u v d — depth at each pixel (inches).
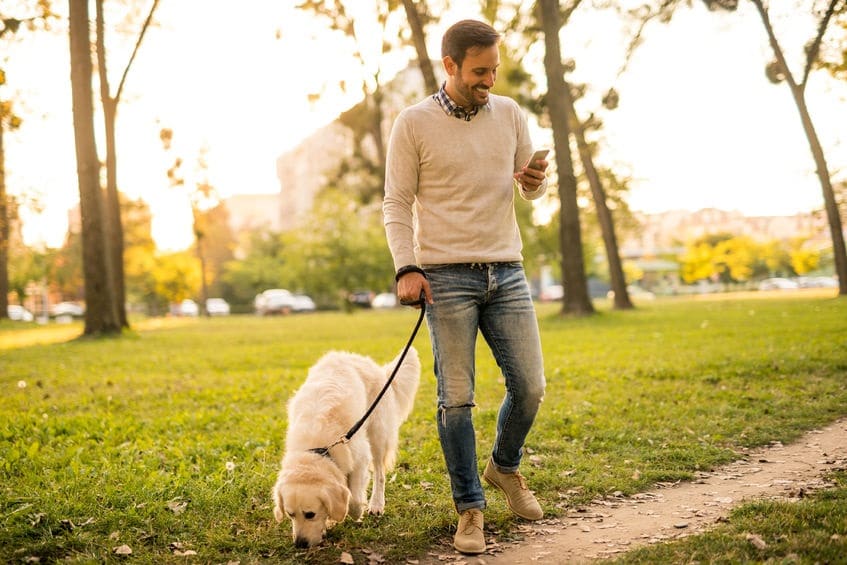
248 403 298.8
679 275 2883.9
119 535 141.2
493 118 138.0
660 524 147.0
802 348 382.3
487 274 136.5
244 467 189.0
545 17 720.3
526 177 134.3
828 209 975.0
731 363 346.6
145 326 1113.4
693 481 178.5
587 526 148.5
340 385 160.6
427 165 136.4
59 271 1791.3
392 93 915.4
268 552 138.3
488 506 160.2
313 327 924.6
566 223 780.0
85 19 665.0
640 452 203.3
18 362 486.9
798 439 214.5
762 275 2930.6
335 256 1400.1
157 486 168.1
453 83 132.7
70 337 784.3
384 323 971.3
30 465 192.4
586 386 314.2
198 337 739.4
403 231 136.7
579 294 782.5
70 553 134.4
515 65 735.1
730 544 124.3
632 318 739.4
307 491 136.3
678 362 363.6
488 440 220.1
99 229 710.5
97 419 262.4
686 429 225.6
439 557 135.2
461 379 136.9
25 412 283.6
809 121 948.6
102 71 786.2
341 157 995.3
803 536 124.3
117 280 815.7
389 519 155.5
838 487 158.9
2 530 140.1
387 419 167.6
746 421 236.5
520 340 138.6
